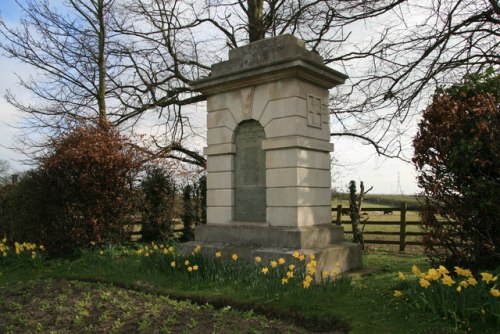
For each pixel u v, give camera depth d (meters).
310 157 9.30
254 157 9.67
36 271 9.73
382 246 14.77
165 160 13.88
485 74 6.81
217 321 5.50
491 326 4.57
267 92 9.40
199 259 7.82
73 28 15.71
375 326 4.98
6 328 5.61
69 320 5.80
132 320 5.65
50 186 11.34
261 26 15.77
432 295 5.07
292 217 8.88
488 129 6.16
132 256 10.70
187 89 16.73
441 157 6.54
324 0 12.48
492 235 6.30
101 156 11.45
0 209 13.33
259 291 6.44
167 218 13.41
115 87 16.80
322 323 5.36
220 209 10.03
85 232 11.30
